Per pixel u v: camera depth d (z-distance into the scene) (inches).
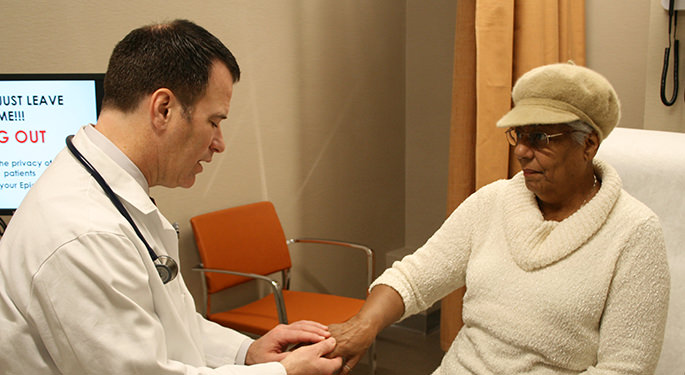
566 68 46.7
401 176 145.1
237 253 105.0
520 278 49.8
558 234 48.3
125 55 44.2
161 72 43.4
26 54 85.0
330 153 127.1
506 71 93.7
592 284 46.5
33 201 42.4
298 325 58.7
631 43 103.7
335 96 126.1
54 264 39.2
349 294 136.7
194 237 104.3
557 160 47.4
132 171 45.3
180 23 45.8
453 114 103.6
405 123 143.8
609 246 46.6
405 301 57.7
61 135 76.0
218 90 46.0
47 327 40.0
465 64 101.1
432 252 58.3
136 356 40.6
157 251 46.9
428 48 136.9
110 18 92.4
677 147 59.6
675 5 82.0
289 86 116.9
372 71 133.3
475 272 53.0
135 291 41.6
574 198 49.8
